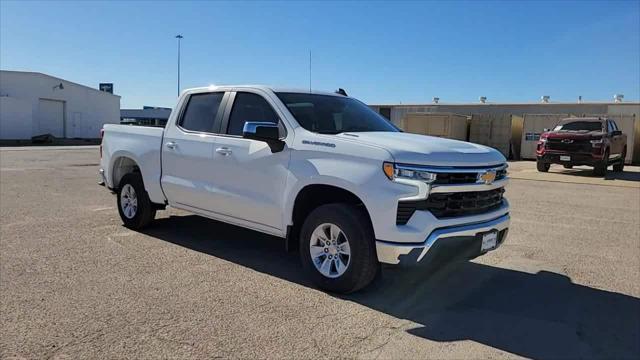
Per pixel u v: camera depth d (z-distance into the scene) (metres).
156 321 3.95
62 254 5.78
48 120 44.72
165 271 5.24
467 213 4.50
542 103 38.84
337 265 4.63
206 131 5.94
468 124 30.89
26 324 3.85
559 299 4.68
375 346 3.62
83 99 47.88
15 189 11.09
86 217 7.95
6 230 6.95
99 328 3.80
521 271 5.57
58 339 3.61
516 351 3.60
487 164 4.64
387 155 4.27
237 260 5.71
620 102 37.00
